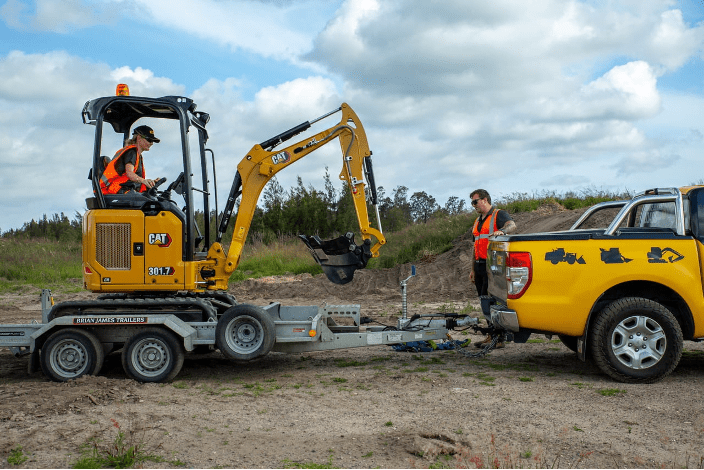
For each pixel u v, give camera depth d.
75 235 32.06
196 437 4.53
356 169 7.85
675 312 6.32
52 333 6.59
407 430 4.64
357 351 8.23
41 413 5.14
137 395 5.84
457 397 5.59
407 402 5.46
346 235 7.82
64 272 21.67
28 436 4.53
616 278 6.05
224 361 7.64
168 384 6.38
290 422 4.91
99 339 6.60
